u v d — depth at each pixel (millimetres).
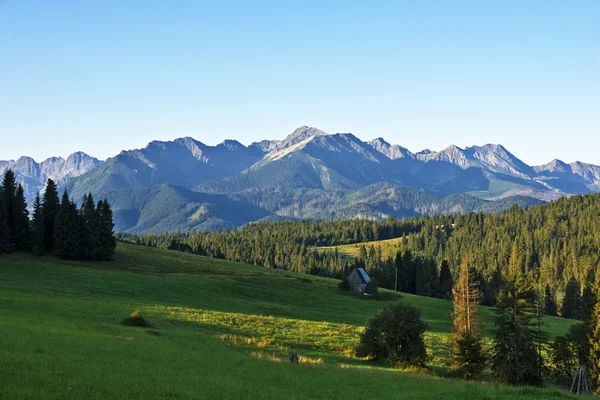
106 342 42688
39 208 111000
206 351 48375
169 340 52281
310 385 35500
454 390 36219
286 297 113062
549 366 65688
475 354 60688
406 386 38281
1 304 56594
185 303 87312
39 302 61906
